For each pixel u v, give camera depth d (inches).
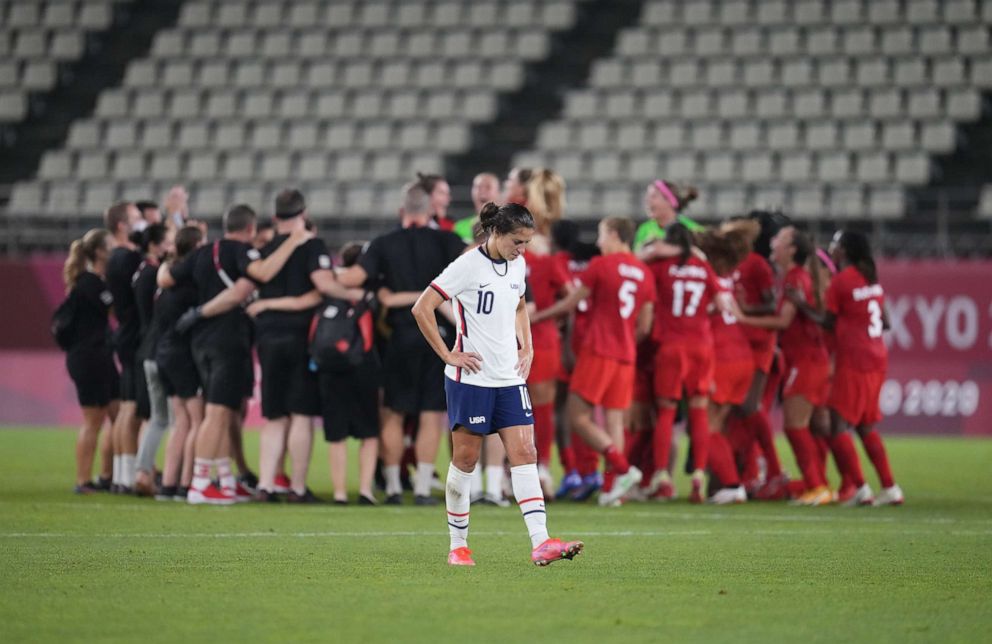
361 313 1608.0
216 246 1626.5
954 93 3875.5
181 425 1715.1
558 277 1739.7
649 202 1813.5
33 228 3764.8
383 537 1278.3
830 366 1829.5
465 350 1033.5
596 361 1672.0
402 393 1660.9
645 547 1224.2
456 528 1082.7
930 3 4089.6
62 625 803.4
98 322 1790.1
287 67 4308.6
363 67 4281.5
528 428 1038.4
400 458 1704.0
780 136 3853.3
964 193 3700.8
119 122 4160.9
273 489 1675.7
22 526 1362.0
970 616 858.1
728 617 844.6
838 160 3747.5
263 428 1674.5
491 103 4121.6
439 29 4389.8
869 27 4074.8
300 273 1628.9
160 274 1670.8
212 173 4010.8
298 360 1644.9
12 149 4190.5
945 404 3019.2
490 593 930.7
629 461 1841.8
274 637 768.3
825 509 1679.4
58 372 3206.2
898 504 1740.9
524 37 4308.6
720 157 3796.8
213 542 1228.5
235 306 1630.2
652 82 4128.9
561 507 1674.5
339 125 4089.6
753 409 1838.1
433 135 4037.9
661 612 860.0
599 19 4461.1
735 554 1172.5
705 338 1738.4
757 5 4224.9
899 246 3316.9
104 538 1256.8
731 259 1766.7
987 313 2999.5
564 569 1062.4
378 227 3673.7
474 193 1814.7
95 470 2146.9
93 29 4503.0
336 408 1643.7
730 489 1758.1
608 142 3946.9
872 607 888.3
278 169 3986.2
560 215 1787.6
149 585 959.0
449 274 1024.2
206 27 4495.6
